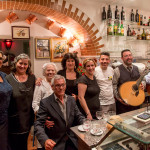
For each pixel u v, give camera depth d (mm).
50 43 3922
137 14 4359
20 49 5523
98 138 1433
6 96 1810
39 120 1719
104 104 2555
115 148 1199
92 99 2295
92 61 2279
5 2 3062
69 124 1815
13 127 2006
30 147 2715
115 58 4184
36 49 3805
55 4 3381
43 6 3307
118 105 2812
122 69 2734
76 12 3646
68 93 2488
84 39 4051
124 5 4164
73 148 1754
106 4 4027
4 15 3469
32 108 2109
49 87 2188
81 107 2375
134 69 2762
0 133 1799
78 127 1646
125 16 4305
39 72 3908
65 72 2645
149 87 2904
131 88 2531
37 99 2090
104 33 4066
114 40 4215
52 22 3688
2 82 1852
